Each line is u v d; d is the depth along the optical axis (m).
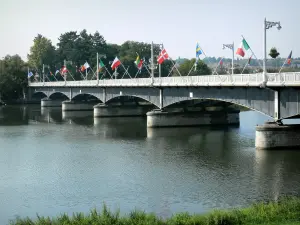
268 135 62.94
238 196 42.97
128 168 56.31
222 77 73.12
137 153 65.94
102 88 128.25
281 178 48.88
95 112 125.25
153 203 41.88
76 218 34.06
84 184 49.41
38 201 43.88
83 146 73.31
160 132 87.56
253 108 67.44
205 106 97.38
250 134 82.19
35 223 33.97
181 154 64.19
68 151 69.00
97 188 47.66
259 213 32.69
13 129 97.88
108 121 114.00
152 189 46.53
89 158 63.25
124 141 77.50
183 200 42.44
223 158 60.12
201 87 80.81
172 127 94.56
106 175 53.09
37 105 193.00
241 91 70.00
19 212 40.84
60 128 99.12
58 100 182.00
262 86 61.09
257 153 61.94
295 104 58.88
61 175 53.69
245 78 67.38
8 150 70.56
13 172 55.69
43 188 48.28
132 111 128.12
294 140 63.19
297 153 60.66
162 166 56.78
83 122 112.12
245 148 66.81
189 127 94.25
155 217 34.09
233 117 98.00
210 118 96.62
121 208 40.72
